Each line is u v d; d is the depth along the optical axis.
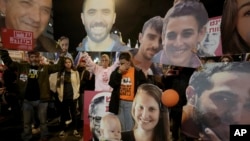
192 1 1.95
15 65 2.21
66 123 2.33
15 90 2.32
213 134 1.98
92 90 2.07
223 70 1.94
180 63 2.01
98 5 1.95
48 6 1.93
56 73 2.22
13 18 1.90
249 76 1.85
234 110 1.91
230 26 1.90
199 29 1.96
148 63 2.01
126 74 2.02
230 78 1.92
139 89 2.02
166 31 1.98
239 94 1.89
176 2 1.95
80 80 2.11
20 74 2.26
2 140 2.21
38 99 2.31
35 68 2.27
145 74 2.02
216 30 1.93
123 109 2.02
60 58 2.10
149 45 1.99
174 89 2.03
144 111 2.03
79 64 2.07
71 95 2.25
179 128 2.05
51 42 1.98
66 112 2.32
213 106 1.98
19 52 2.14
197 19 1.96
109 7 1.95
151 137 2.05
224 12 1.91
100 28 1.97
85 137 2.06
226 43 1.92
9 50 1.96
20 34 1.93
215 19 1.93
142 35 1.98
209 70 1.98
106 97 2.04
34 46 1.96
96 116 2.04
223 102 1.94
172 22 1.97
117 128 2.03
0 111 2.36
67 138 2.29
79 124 2.29
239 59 1.89
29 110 2.32
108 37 1.98
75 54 2.05
